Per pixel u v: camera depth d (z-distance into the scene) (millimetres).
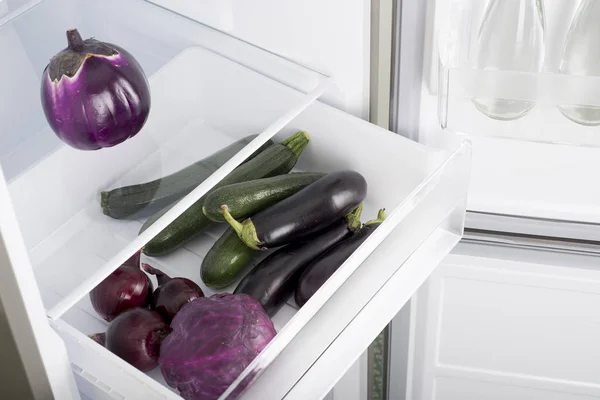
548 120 712
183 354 613
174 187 615
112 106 625
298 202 713
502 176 900
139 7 752
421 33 763
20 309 473
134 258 707
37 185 615
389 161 778
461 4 736
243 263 714
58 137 645
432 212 770
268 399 625
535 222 919
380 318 697
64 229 593
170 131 667
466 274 974
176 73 710
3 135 648
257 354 613
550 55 764
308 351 663
